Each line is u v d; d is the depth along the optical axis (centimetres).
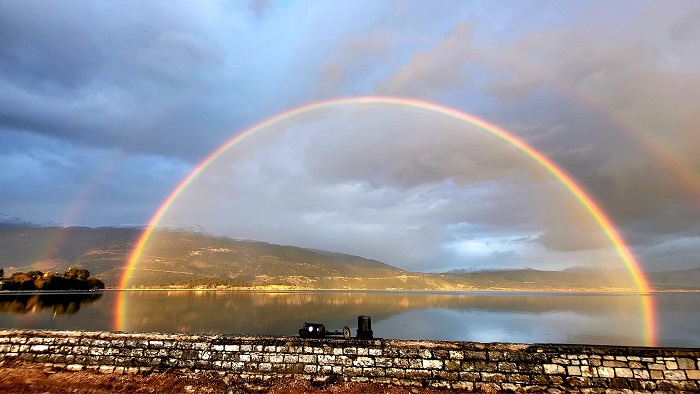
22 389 889
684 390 832
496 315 8212
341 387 913
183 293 18475
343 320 6400
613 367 863
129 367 974
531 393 871
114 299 10900
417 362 920
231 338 982
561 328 5722
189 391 904
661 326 6062
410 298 17800
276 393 900
